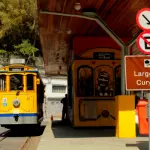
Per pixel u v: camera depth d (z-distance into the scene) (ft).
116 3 48.93
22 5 191.11
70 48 78.74
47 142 48.08
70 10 51.88
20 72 69.72
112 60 67.26
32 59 185.88
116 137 52.13
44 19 57.21
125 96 51.52
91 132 60.39
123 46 53.16
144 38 33.63
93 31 65.10
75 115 66.28
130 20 58.03
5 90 69.10
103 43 67.51
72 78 72.43
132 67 35.24
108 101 66.54
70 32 66.08
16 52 189.88
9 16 191.01
